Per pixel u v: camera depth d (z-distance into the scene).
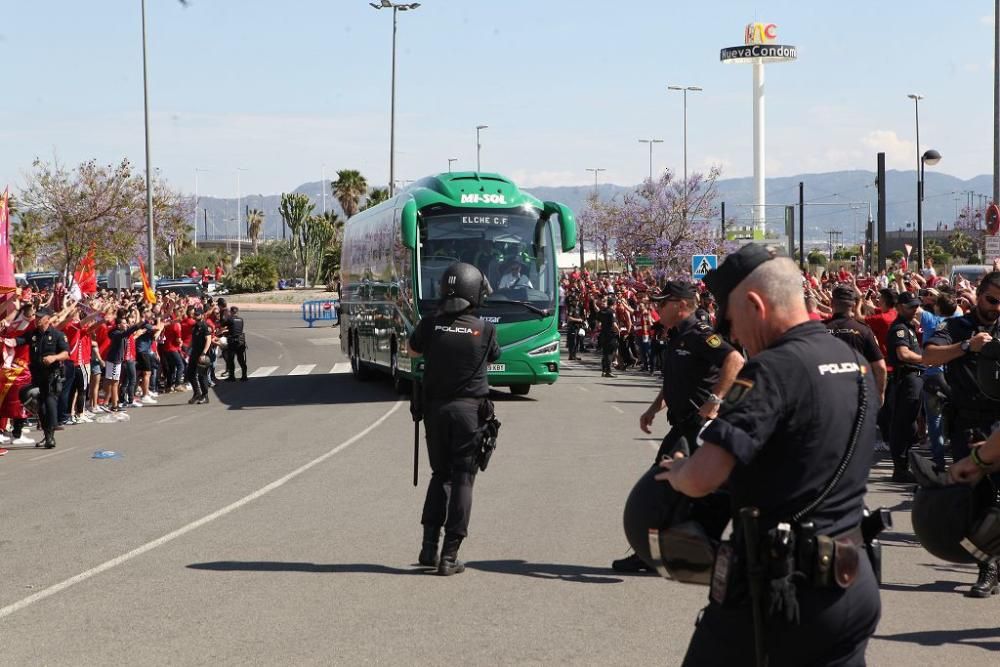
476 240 20.72
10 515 10.38
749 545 3.45
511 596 7.20
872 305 16.02
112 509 10.56
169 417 20.09
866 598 3.49
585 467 12.85
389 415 19.25
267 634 6.35
